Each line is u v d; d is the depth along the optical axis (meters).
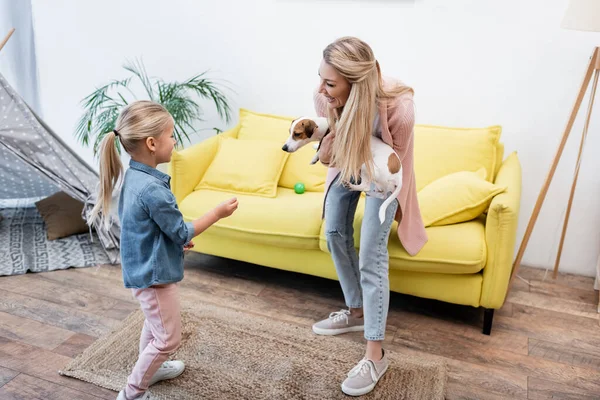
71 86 3.31
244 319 2.08
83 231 2.79
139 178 1.40
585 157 2.46
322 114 1.82
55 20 3.19
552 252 2.65
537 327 2.12
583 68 2.35
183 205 2.32
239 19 2.80
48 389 1.64
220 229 2.25
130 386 1.54
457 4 2.44
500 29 2.41
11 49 3.28
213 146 2.59
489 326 2.04
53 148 2.45
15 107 2.36
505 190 2.02
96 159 3.42
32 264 2.42
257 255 2.28
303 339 1.96
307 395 1.67
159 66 3.06
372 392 1.69
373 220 1.66
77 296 2.20
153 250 1.42
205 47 2.92
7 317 2.01
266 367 1.79
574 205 2.55
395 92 1.56
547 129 2.48
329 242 1.87
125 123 1.38
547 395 1.72
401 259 1.95
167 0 2.90
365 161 1.51
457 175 2.17
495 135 2.31
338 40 1.45
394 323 2.11
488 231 1.90
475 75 2.51
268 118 2.69
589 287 2.49
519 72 2.44
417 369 1.80
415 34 2.54
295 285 2.40
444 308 2.24
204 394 1.65
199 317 2.07
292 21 2.71
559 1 2.29
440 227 2.02
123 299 2.19
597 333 2.10
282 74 2.82
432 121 2.65
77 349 1.84
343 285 1.96
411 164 1.71
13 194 3.11
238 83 2.93
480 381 1.77
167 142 1.43
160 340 1.49
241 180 2.40
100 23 3.10
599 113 2.38
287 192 2.48
